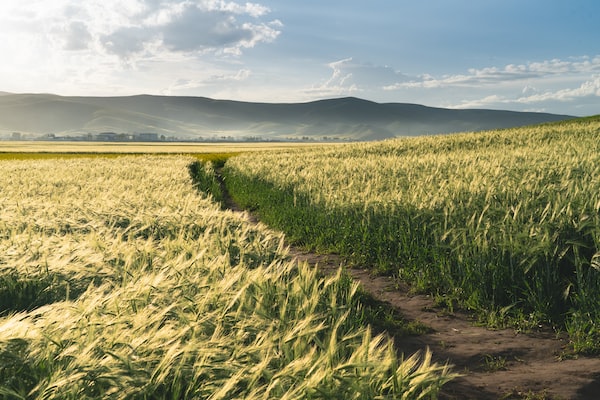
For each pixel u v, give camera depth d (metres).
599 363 4.62
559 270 6.73
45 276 5.14
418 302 7.23
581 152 15.55
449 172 13.14
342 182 15.66
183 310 3.87
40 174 23.98
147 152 81.75
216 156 65.00
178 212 9.27
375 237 9.92
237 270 5.10
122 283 4.57
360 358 2.95
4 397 2.33
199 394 2.68
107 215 9.47
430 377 2.90
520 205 7.66
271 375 2.82
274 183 20.44
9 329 2.81
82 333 3.01
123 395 2.52
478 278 7.09
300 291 4.65
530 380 4.24
